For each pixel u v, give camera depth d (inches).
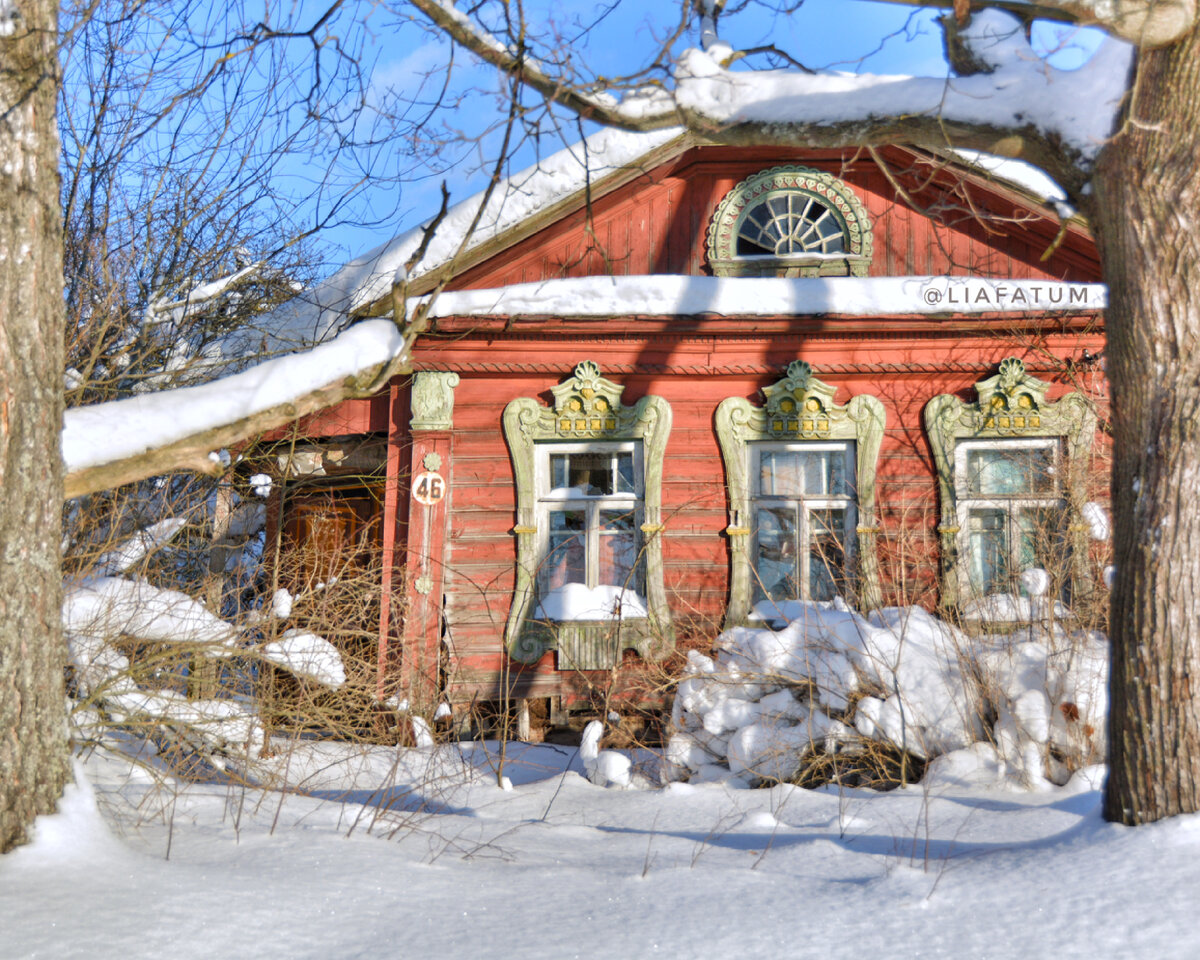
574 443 386.3
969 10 180.5
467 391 384.5
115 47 319.3
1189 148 161.3
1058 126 176.7
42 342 153.3
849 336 381.1
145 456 171.9
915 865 162.1
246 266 391.5
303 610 261.7
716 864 171.0
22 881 131.6
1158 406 163.3
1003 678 256.4
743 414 381.7
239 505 390.0
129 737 234.1
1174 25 155.4
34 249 152.9
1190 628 157.6
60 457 157.1
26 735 146.2
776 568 382.9
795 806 226.4
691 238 400.5
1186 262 162.4
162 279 361.1
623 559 383.2
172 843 162.1
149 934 120.6
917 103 183.9
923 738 253.8
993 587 348.2
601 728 295.7
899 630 275.1
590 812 234.8
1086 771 231.1
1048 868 146.9
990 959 120.4
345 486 427.2
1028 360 380.5
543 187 383.9
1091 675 243.9
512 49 187.5
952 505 374.9
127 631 228.7
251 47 201.0
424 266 378.0
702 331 373.7
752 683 276.5
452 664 365.7
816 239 402.9
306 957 120.1
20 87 152.6
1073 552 319.0
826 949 125.2
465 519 378.9
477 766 299.9
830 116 187.8
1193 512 159.2
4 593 145.6
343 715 263.4
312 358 188.5
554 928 132.2
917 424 383.6
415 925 132.2
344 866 154.3
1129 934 123.2
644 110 192.5
